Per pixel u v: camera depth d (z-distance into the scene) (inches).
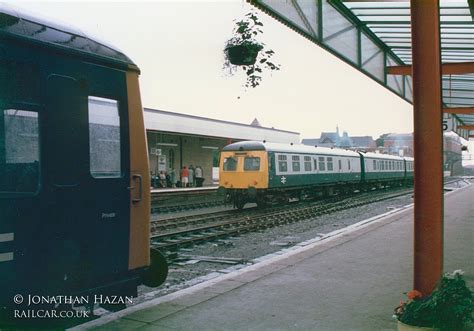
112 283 202.1
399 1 370.3
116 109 206.5
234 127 1494.8
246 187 865.5
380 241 383.9
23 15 175.2
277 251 422.9
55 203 176.7
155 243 440.1
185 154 1408.7
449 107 857.5
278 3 290.2
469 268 277.9
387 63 574.2
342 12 407.5
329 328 182.7
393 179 1708.9
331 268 285.1
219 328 184.5
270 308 208.5
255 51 199.0
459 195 1008.9
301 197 1031.6
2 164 161.2
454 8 369.4
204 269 350.6
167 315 200.4
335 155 1176.2
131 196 210.2
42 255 171.8
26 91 169.6
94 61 195.9
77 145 185.8
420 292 171.5
